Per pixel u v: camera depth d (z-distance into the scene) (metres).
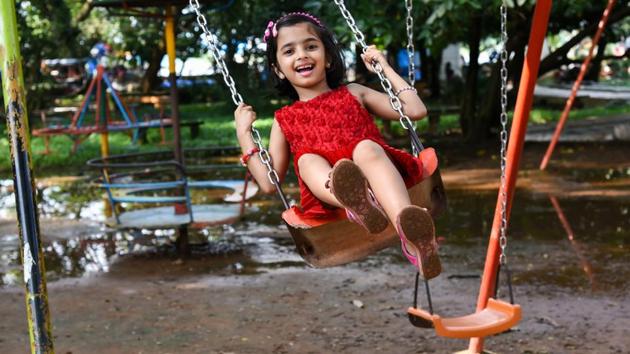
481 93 29.16
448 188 12.91
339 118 4.00
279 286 7.62
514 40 17.70
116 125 18.11
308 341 6.03
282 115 4.12
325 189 3.82
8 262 8.96
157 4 9.22
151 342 6.08
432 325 3.66
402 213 3.37
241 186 9.69
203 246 9.52
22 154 3.70
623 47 43.38
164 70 41.53
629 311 6.50
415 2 12.02
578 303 6.74
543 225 9.84
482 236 9.42
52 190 14.39
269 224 10.74
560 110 26.28
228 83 4.11
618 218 10.05
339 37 12.02
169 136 22.33
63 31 25.42
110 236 10.26
